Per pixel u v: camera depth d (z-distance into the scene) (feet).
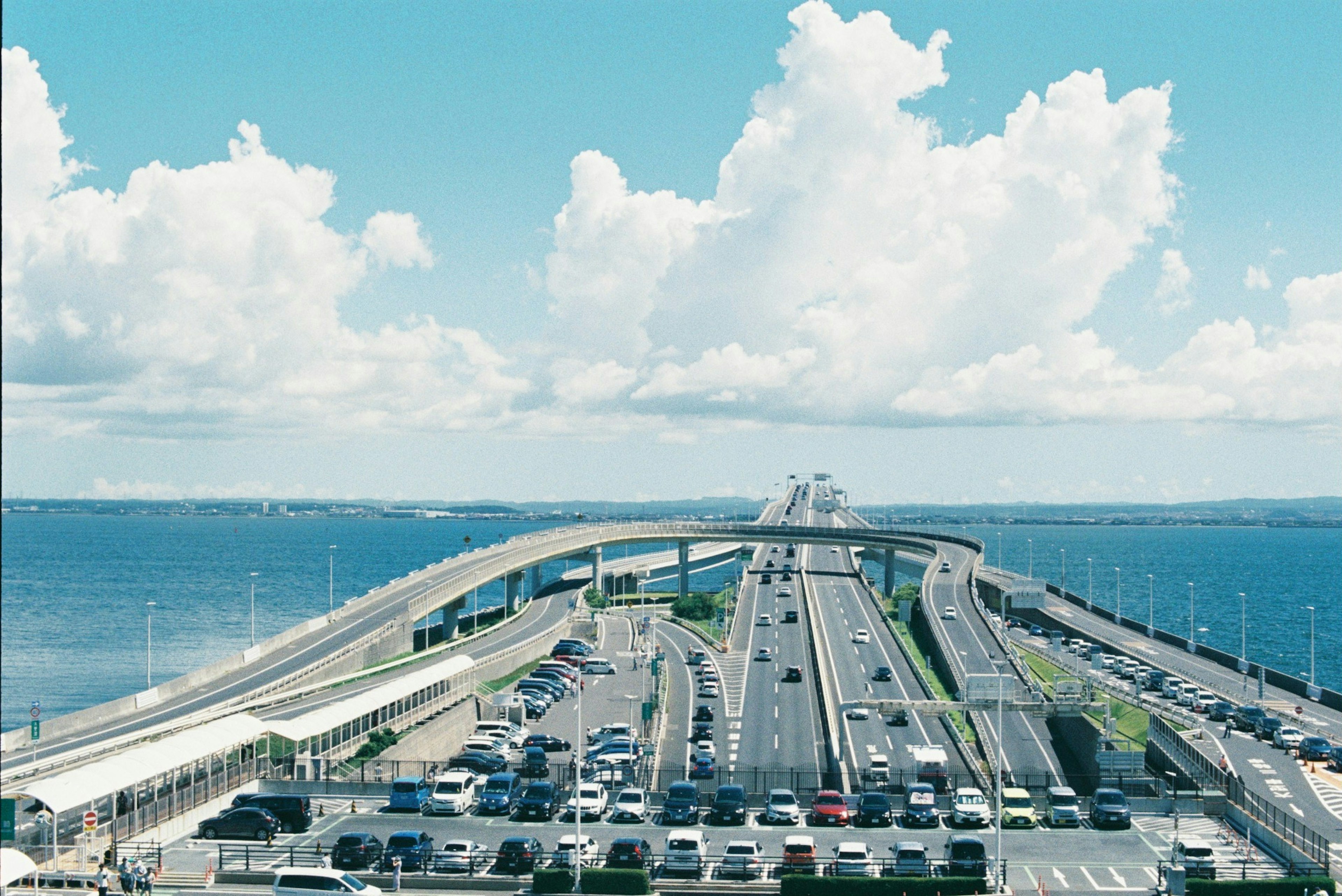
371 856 281.13
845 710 499.92
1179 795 345.51
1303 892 258.57
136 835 290.97
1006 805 334.65
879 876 271.49
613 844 279.69
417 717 465.47
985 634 652.89
